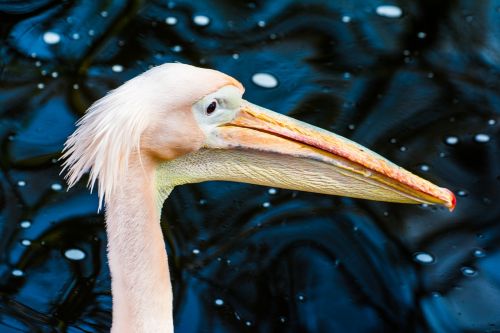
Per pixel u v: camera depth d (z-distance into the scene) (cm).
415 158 901
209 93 550
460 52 1023
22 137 897
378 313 781
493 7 1074
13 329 738
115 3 1055
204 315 767
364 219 861
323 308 782
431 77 994
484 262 823
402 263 823
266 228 845
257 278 802
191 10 1055
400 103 962
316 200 879
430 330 770
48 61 980
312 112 938
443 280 808
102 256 808
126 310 550
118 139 524
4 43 998
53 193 855
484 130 938
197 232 837
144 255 547
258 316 771
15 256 801
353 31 1044
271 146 575
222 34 1026
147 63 979
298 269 811
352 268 816
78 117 912
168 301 563
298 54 1009
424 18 1065
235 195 876
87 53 991
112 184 530
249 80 969
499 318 776
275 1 1075
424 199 596
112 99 530
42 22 1029
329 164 583
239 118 575
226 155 577
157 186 567
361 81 982
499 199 876
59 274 791
